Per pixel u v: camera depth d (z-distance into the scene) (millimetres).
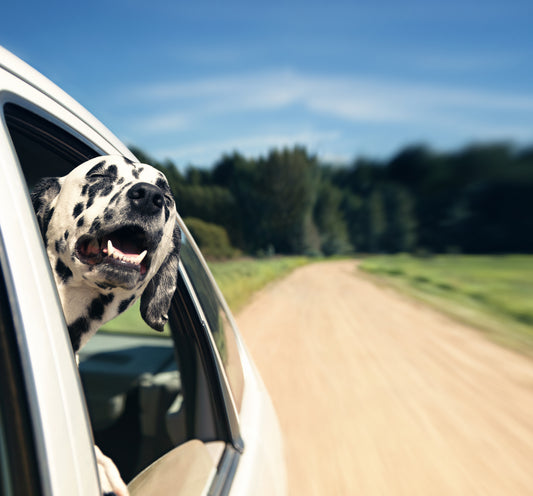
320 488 3389
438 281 21141
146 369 2355
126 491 1122
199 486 1236
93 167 1012
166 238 1083
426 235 105188
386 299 14742
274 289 18016
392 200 111938
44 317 734
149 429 2094
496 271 32875
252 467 1474
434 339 8617
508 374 6449
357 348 7742
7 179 757
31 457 666
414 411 4992
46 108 1061
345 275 29031
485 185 99500
